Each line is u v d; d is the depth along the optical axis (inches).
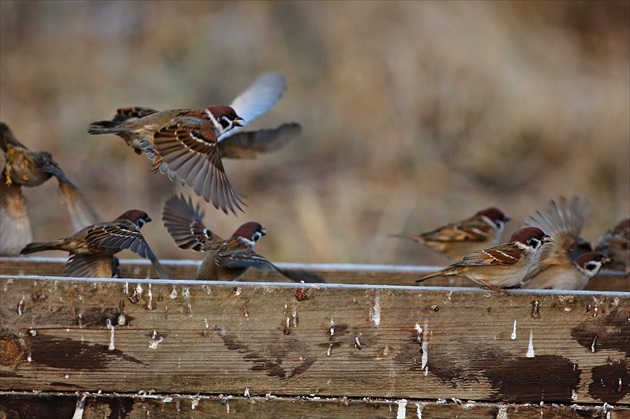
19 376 269.1
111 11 853.8
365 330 275.3
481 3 809.5
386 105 754.2
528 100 753.6
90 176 687.7
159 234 637.3
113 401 272.7
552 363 279.1
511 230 676.1
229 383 274.4
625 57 805.9
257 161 705.0
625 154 737.0
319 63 797.2
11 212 371.9
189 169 281.9
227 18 842.2
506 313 277.1
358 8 808.9
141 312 270.4
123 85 779.4
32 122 738.8
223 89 784.3
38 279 267.1
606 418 280.4
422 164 722.8
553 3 823.7
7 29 829.2
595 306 277.9
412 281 376.2
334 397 277.1
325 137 739.4
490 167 732.7
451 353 277.3
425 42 778.8
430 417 279.1
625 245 441.1
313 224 631.8
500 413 279.6
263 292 272.4
